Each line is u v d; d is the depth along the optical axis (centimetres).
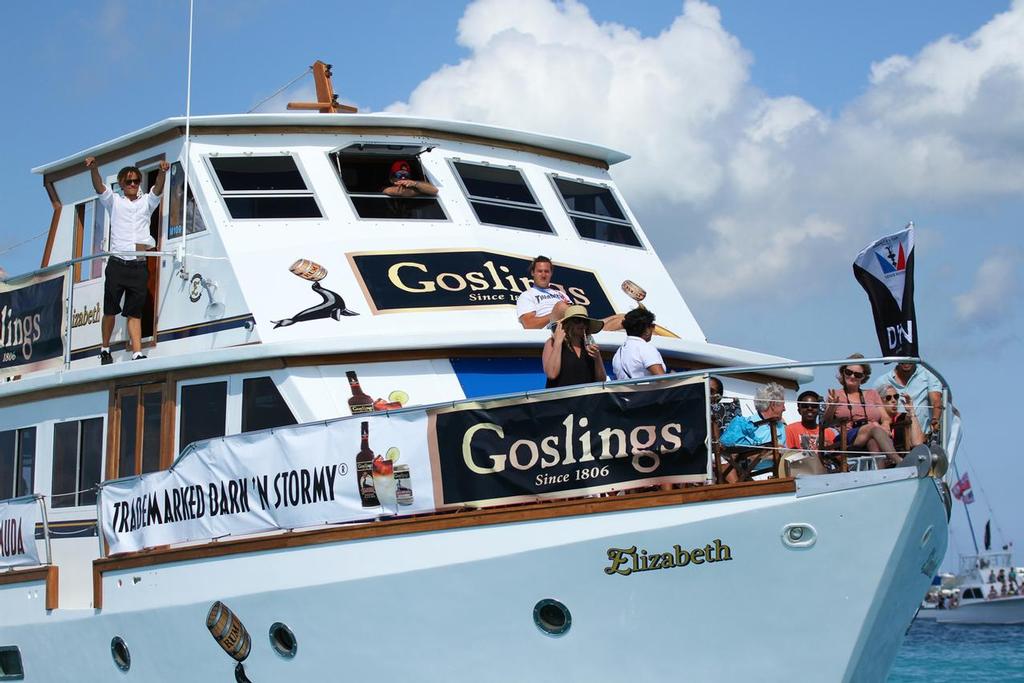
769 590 899
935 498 897
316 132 1305
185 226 1267
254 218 1248
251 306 1183
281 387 1130
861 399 959
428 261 1241
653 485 920
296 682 1031
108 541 1179
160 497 1126
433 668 975
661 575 912
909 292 1055
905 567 902
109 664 1177
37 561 1283
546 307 1206
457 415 970
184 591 1096
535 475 946
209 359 1156
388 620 982
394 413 991
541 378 1177
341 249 1228
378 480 991
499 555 942
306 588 1011
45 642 1244
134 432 1253
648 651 927
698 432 911
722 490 901
